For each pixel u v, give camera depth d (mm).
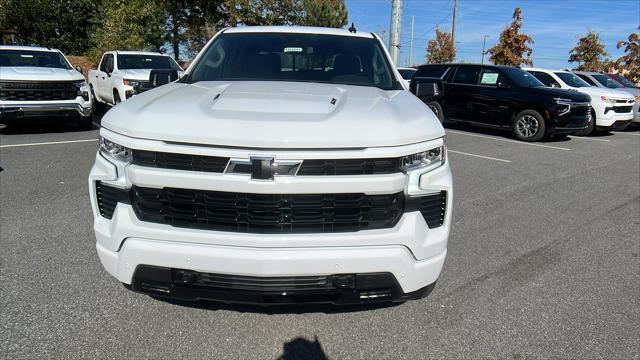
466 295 3393
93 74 14492
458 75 12836
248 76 3633
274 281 2363
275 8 26656
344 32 4227
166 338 2758
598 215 5453
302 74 3697
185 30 30406
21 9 23281
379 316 3064
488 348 2754
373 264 2369
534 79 12281
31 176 6297
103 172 2516
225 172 2246
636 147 11133
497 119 12031
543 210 5594
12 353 2561
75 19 25609
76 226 4484
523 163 8586
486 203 5828
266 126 2260
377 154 2299
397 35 16844
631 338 2893
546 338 2871
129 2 21406
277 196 2279
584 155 9742
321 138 2244
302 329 2895
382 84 3615
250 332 2848
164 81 3916
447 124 14797
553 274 3795
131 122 2424
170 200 2361
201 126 2287
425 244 2486
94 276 3477
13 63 10133
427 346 2762
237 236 2311
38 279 3406
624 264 4031
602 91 13062
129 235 2410
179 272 2406
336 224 2344
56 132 10188
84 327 2834
